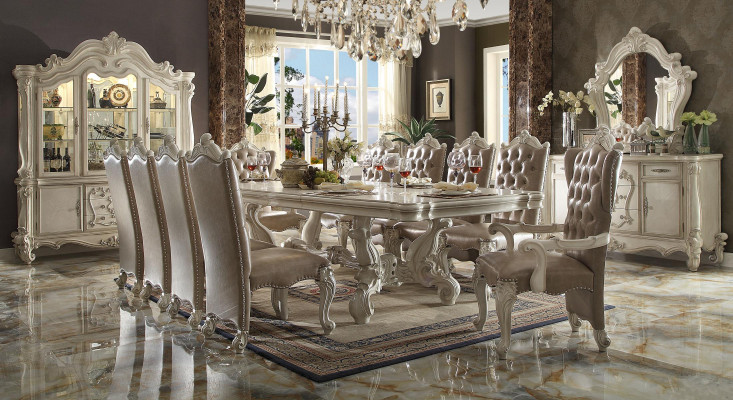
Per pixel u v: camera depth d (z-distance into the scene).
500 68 9.92
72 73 5.98
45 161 5.91
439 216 3.52
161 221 4.08
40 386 2.92
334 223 5.60
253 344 3.50
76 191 6.05
